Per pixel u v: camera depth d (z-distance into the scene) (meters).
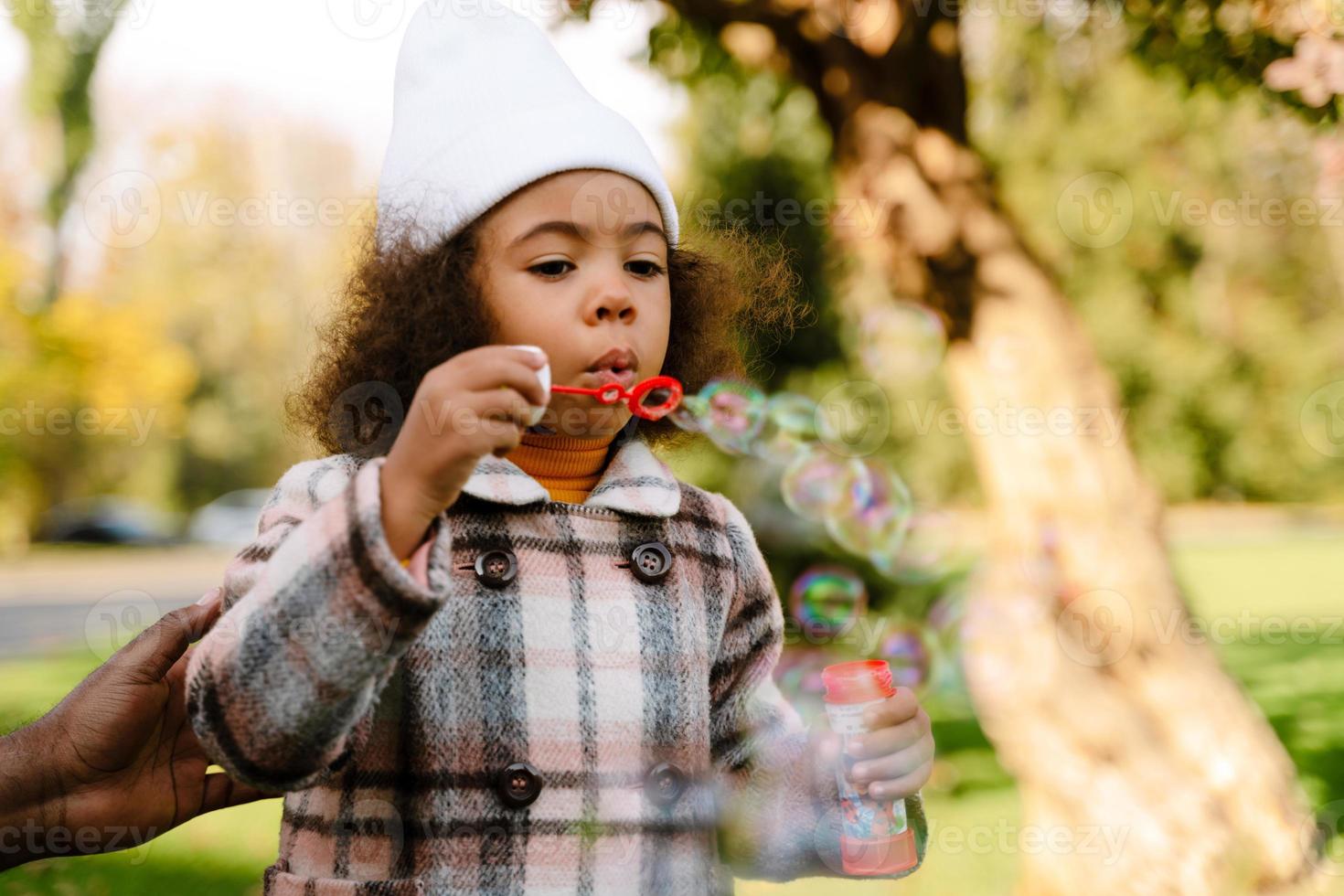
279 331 16.42
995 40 4.62
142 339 7.55
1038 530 3.05
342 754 1.03
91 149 7.36
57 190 7.29
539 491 1.13
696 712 1.14
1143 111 8.30
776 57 3.45
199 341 17.12
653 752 1.09
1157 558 3.05
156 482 19.88
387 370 1.22
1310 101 2.36
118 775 1.27
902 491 4.04
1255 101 2.64
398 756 1.03
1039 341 3.11
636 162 1.19
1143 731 2.91
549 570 1.10
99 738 1.24
